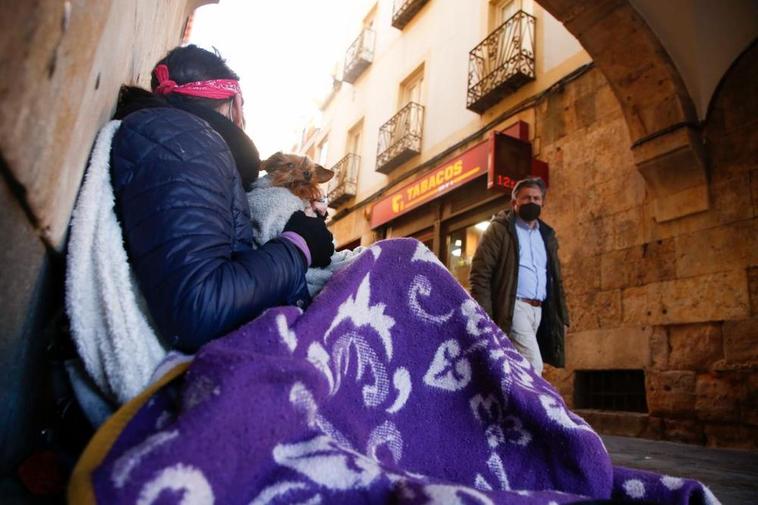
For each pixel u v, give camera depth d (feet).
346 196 39.19
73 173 2.77
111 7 2.98
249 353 2.56
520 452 3.55
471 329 3.88
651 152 15.31
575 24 16.07
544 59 21.86
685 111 14.74
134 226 2.92
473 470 3.46
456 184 25.32
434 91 30.58
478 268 11.26
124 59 4.40
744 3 14.19
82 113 2.66
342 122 44.98
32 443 3.06
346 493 2.47
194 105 4.06
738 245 13.80
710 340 13.97
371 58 40.52
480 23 27.53
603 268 17.25
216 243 2.99
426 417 3.61
